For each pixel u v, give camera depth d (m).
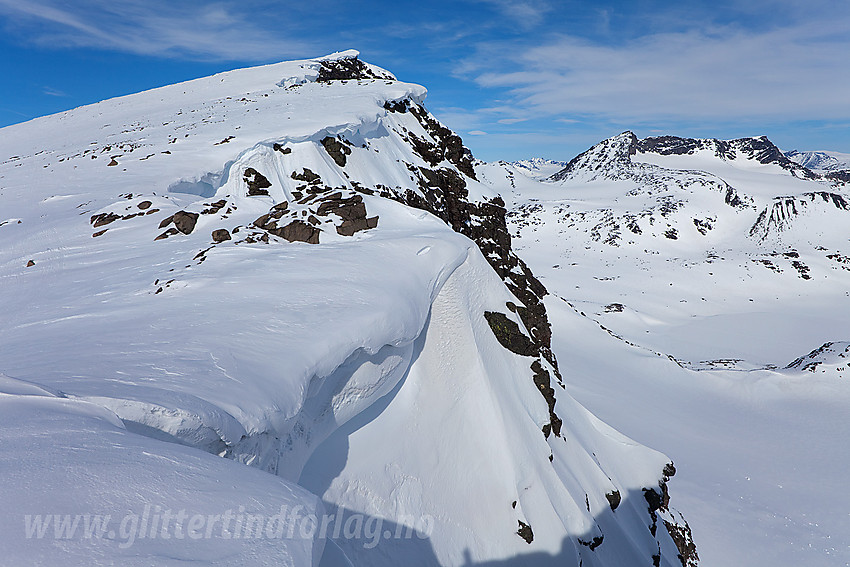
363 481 11.15
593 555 14.20
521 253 181.38
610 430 24.75
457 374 14.13
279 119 31.53
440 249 14.63
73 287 12.22
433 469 12.55
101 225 18.45
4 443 3.52
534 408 15.91
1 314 10.61
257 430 6.21
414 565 10.93
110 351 7.39
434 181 35.88
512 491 12.98
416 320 11.56
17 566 2.40
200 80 60.56
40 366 6.62
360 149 31.31
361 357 10.05
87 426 4.05
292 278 11.45
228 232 15.05
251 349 7.88
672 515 24.38
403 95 40.91
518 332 16.92
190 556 2.83
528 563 12.45
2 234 18.33
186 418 5.16
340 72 57.72
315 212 16.52
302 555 3.21
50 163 29.25
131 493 3.21
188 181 23.86
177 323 8.85
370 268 12.39
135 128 37.12
